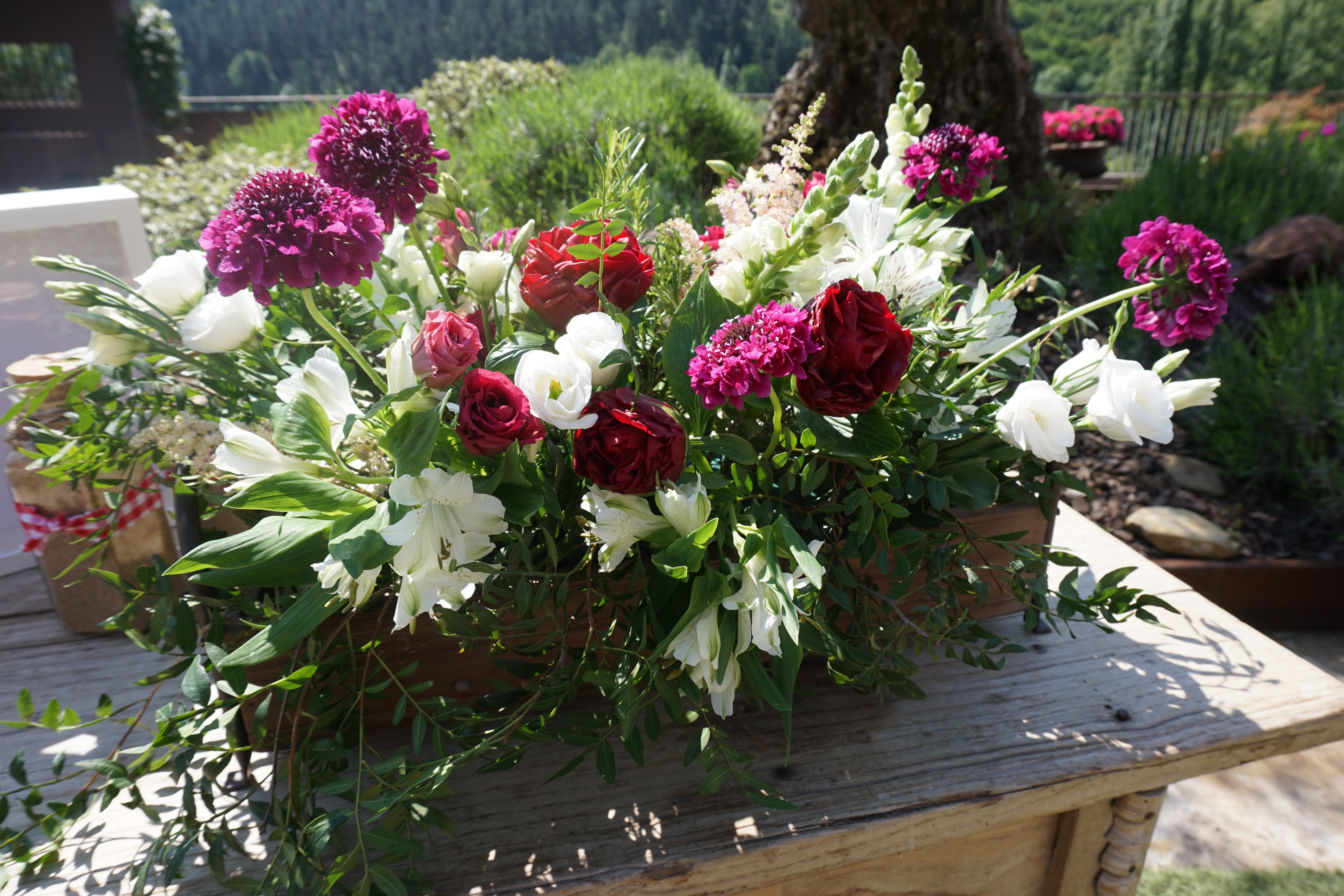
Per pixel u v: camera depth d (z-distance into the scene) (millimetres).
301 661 672
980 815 737
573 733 667
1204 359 3256
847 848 708
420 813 625
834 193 654
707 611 611
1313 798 2102
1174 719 817
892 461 736
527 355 570
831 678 879
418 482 556
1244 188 4113
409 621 584
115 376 735
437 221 835
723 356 582
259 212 573
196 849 687
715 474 633
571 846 688
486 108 4906
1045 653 915
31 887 657
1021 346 802
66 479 743
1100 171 6285
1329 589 2736
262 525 595
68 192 1027
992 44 3588
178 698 848
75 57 9195
